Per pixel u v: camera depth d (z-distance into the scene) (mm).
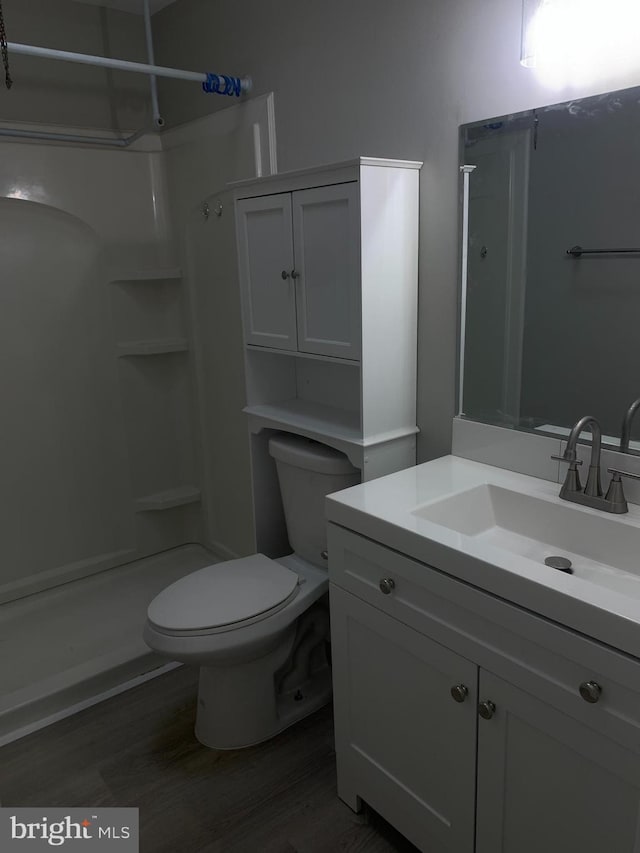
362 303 1740
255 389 2264
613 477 1471
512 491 1622
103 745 2080
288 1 2057
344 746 1782
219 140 2482
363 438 1858
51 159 2617
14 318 2682
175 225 2885
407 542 1413
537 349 1645
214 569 2111
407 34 1737
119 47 2721
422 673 1477
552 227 1549
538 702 1220
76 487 2947
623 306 1468
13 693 2223
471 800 1423
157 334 3039
